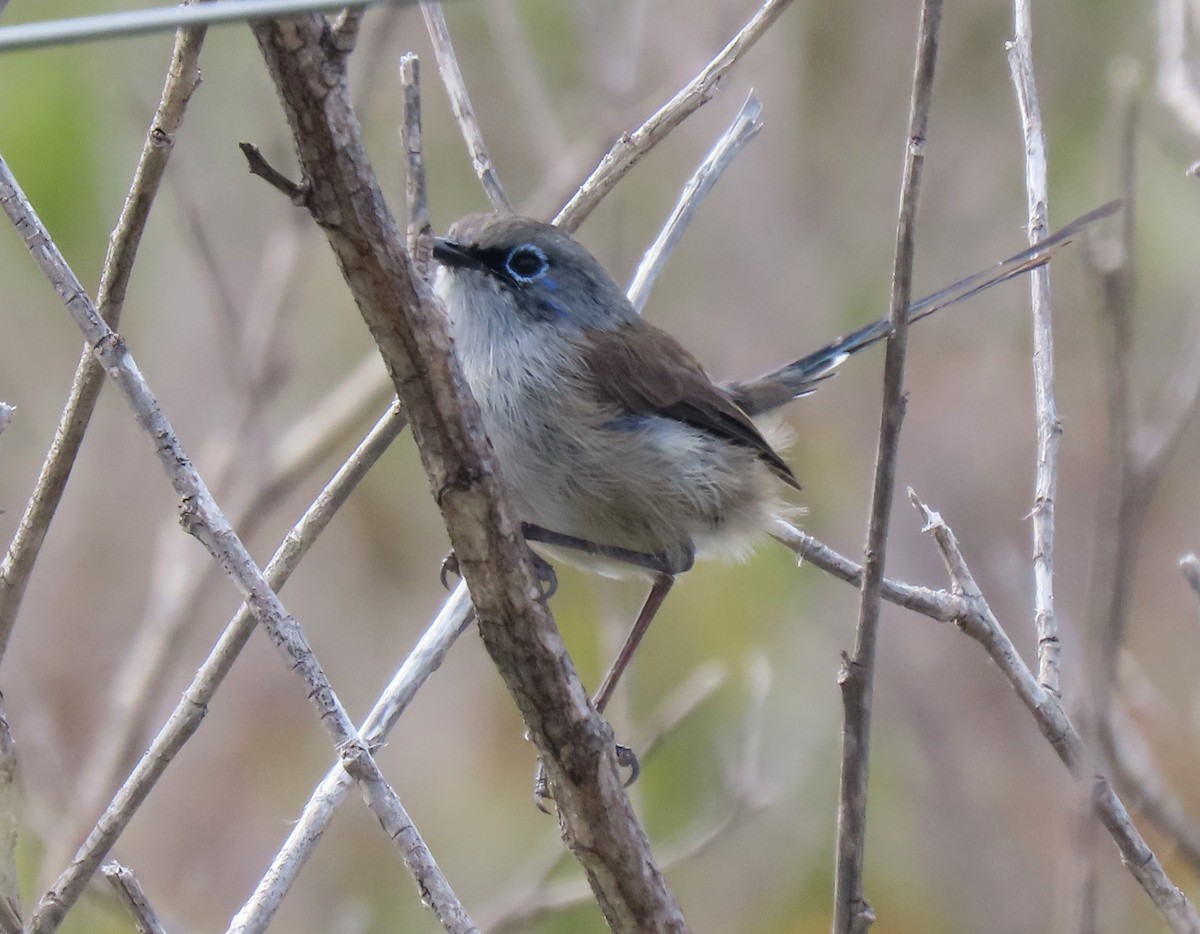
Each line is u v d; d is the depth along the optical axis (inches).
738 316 524.1
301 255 468.8
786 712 463.2
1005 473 503.8
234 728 519.8
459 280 319.9
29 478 506.9
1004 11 548.1
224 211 526.0
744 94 520.4
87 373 225.8
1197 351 316.8
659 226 521.7
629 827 222.7
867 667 215.2
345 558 547.5
